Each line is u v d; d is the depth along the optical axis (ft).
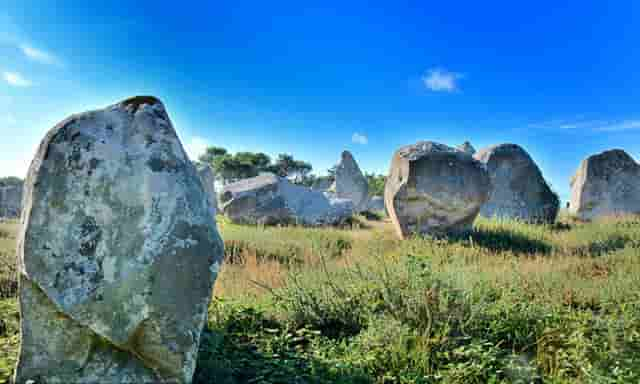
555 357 11.46
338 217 49.32
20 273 8.16
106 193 8.11
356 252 26.78
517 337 12.74
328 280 15.94
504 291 15.26
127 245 7.90
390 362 11.19
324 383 10.05
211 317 13.42
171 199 8.16
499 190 42.55
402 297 14.08
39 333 8.06
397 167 34.37
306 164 161.07
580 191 47.37
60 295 7.75
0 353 9.87
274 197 49.32
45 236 7.96
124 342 7.77
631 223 35.12
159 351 7.68
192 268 7.95
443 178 31.86
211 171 74.95
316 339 12.64
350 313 14.15
